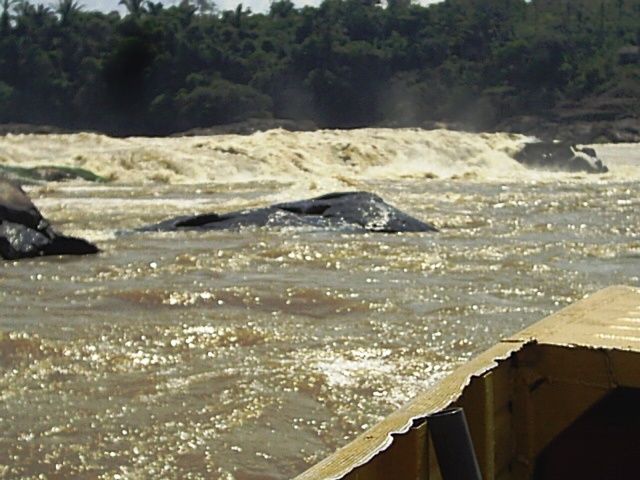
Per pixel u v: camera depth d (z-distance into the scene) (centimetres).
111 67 12388
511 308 1398
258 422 889
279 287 1538
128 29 12550
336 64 13800
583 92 14788
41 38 13625
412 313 1352
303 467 792
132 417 900
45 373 1041
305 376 1026
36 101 12556
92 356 1109
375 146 5594
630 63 16212
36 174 4419
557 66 14850
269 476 772
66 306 1396
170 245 2094
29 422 884
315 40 13762
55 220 2664
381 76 14138
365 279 1639
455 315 1345
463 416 402
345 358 1102
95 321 1292
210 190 3866
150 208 3039
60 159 4922
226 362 1086
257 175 4884
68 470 779
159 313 1346
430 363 1088
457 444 396
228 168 4856
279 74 13500
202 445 834
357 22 15712
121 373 1041
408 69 14700
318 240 2166
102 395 964
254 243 2109
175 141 5750
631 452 570
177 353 1123
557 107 14462
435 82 14400
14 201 2003
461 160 5741
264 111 12669
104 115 12450
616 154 8881
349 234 2280
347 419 900
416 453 420
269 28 15300
